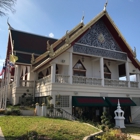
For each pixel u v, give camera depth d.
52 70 21.03
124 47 26.53
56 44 26.02
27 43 31.22
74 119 18.77
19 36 31.62
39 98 24.47
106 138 10.28
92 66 26.27
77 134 10.89
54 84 20.64
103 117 17.91
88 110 22.44
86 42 23.78
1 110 19.83
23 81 26.69
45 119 15.84
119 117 19.95
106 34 25.77
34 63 26.45
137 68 27.72
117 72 28.73
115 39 26.34
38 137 9.34
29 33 33.09
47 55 23.78
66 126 12.84
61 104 20.67
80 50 23.05
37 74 26.72
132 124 23.56
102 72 24.09
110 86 24.22
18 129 11.38
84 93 22.19
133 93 26.02
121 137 10.71
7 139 9.07
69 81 21.66
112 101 23.14
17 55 28.02
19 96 26.09
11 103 28.52
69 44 21.77
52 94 20.36
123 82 25.83
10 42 32.09
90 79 23.22
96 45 24.48
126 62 26.72
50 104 19.22
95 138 10.59
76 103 20.44
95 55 24.05
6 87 22.33
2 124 13.38
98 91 23.19
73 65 25.00
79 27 27.72
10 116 17.45
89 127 13.48
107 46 25.39
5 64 26.61
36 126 12.30
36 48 31.25
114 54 25.70
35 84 26.38
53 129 11.54
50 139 9.40
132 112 25.69
